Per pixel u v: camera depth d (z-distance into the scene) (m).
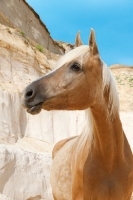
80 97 3.57
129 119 20.75
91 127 3.89
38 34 36.19
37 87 3.48
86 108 3.65
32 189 13.04
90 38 3.69
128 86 43.44
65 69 3.60
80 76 3.56
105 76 3.65
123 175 3.83
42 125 19.30
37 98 3.45
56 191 5.25
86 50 3.71
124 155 3.95
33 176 13.31
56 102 3.55
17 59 20.70
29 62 21.50
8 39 20.83
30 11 35.31
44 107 3.57
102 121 3.66
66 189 4.81
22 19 33.09
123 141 3.90
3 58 19.73
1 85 18.47
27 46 22.48
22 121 18.73
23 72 20.62
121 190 3.83
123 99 37.69
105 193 3.77
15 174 12.89
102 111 3.64
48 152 16.30
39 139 18.45
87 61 3.61
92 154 3.84
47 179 13.68
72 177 4.30
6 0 30.86
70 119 20.52
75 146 4.57
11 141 16.48
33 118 19.30
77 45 4.33
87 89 3.58
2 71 19.30
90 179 3.77
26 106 3.47
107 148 3.70
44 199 13.21
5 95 17.80
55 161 5.44
